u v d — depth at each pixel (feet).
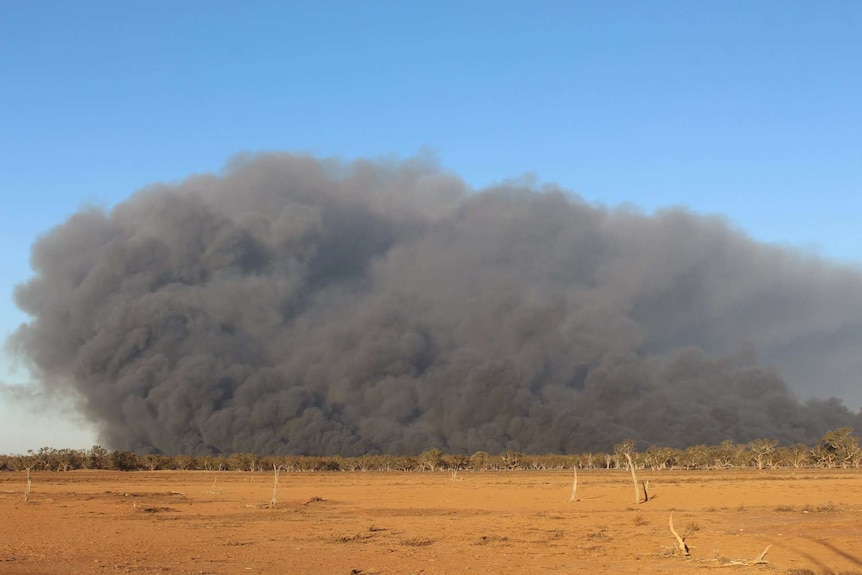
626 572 60.70
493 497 177.68
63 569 61.11
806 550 72.33
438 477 331.16
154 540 86.43
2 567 61.98
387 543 83.97
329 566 65.10
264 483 271.49
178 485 254.88
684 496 166.71
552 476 326.44
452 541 85.51
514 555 73.20
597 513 126.21
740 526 96.89
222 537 90.33
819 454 423.23
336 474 392.68
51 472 401.70
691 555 70.59
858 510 119.75
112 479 311.47
